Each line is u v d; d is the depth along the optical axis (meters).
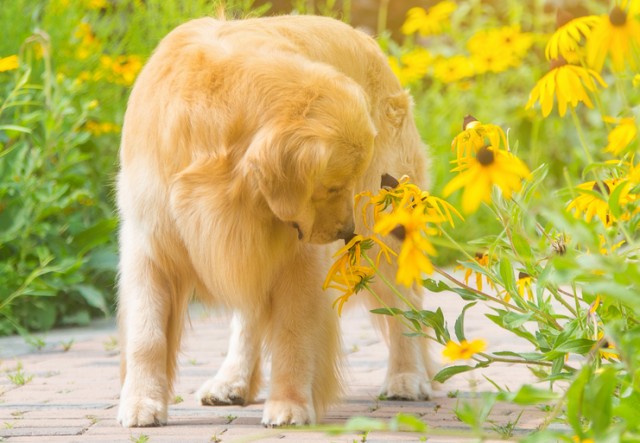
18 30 11.09
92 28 12.72
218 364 7.63
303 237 4.82
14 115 9.98
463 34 14.63
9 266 9.28
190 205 4.93
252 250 4.96
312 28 6.22
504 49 13.30
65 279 9.58
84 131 10.91
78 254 9.88
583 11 15.46
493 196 4.38
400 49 14.05
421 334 4.48
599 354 3.98
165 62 5.24
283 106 4.73
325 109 4.69
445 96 15.30
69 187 10.36
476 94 14.32
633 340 3.35
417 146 7.05
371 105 6.61
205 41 5.29
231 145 4.86
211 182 4.87
